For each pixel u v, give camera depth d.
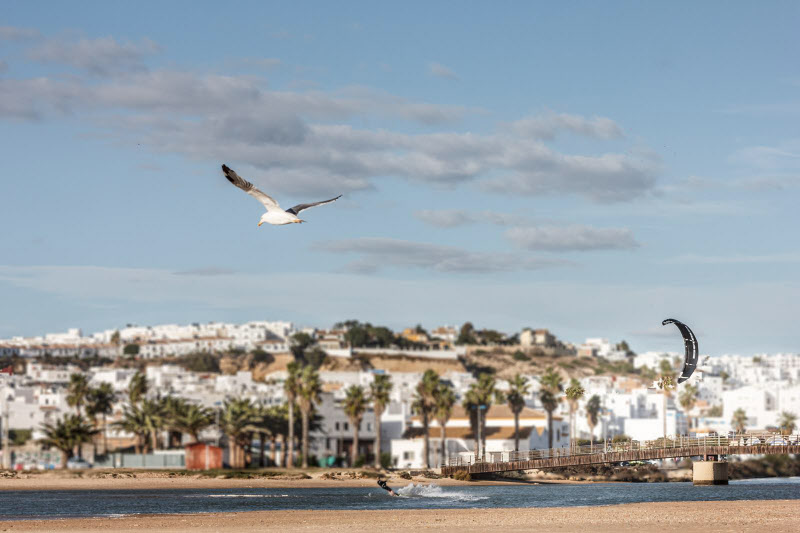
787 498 108.19
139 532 64.56
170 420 194.62
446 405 197.88
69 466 189.75
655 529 60.97
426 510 82.94
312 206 28.81
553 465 135.25
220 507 94.75
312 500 107.12
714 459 133.00
